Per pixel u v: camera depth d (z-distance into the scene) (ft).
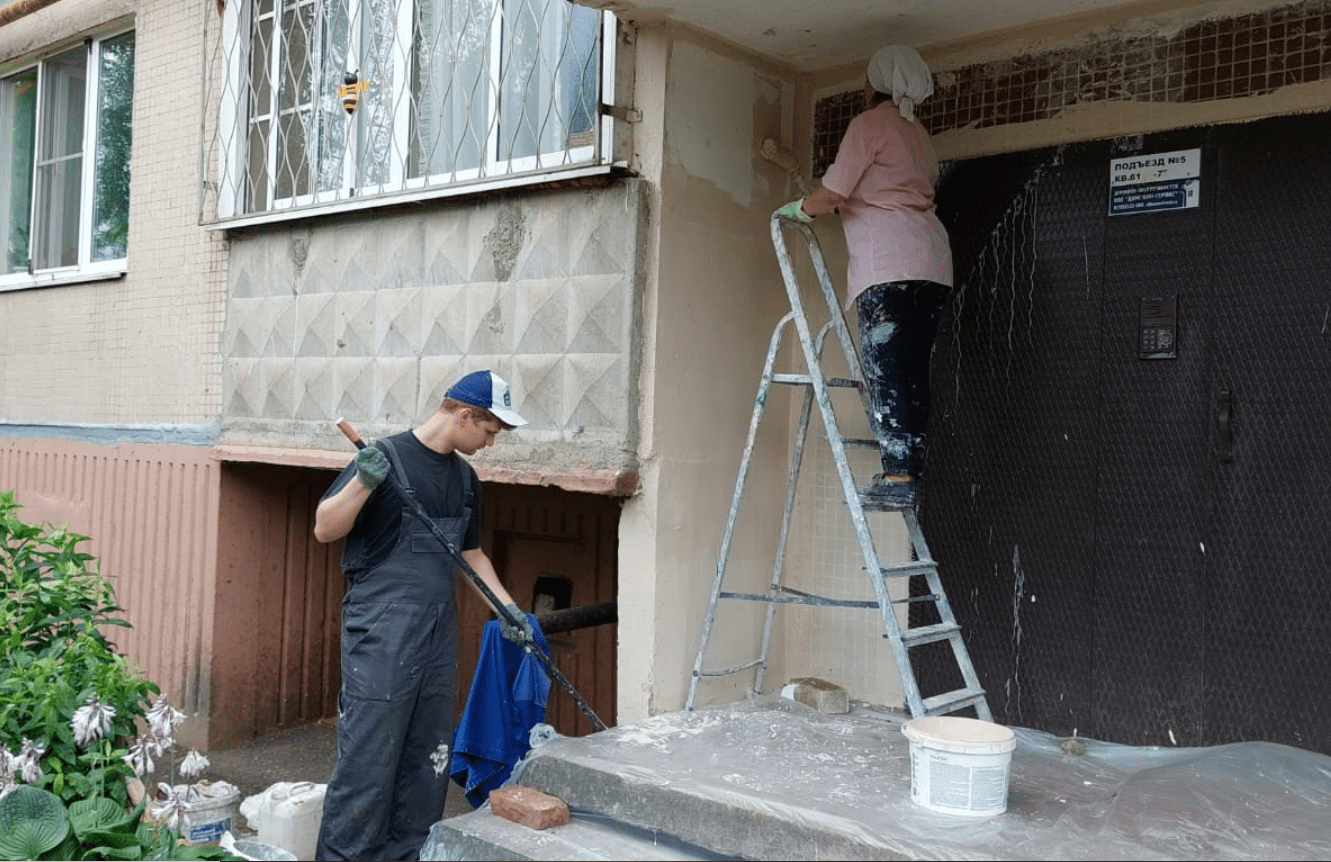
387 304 16.14
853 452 14.96
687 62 13.76
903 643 11.71
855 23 13.58
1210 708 12.19
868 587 14.79
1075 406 13.23
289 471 19.97
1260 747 11.16
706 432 14.11
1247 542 12.03
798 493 15.47
